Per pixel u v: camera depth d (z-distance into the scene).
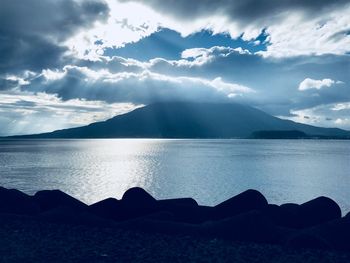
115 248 10.88
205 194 40.75
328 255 10.56
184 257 10.12
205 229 12.56
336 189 45.72
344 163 91.62
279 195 40.81
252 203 15.22
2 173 62.22
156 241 11.64
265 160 102.25
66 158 110.44
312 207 14.77
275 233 12.01
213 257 10.16
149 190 43.97
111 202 16.03
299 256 10.39
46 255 10.14
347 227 12.02
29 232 12.57
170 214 14.24
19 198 16.22
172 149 191.38
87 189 44.06
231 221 12.49
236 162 93.62
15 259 9.77
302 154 139.25
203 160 101.94
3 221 14.09
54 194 17.42
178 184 49.66
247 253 10.59
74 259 9.82
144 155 131.50
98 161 98.00
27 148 196.75
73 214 14.21
